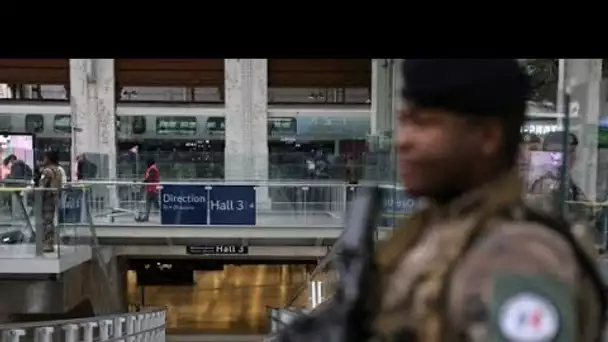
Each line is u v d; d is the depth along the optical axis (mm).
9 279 8188
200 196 11227
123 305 11594
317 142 14312
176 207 11211
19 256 8172
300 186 11156
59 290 8289
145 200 11219
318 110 14273
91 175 13164
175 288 13688
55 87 14766
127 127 15086
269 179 12805
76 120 14742
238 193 11219
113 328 6012
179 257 11805
